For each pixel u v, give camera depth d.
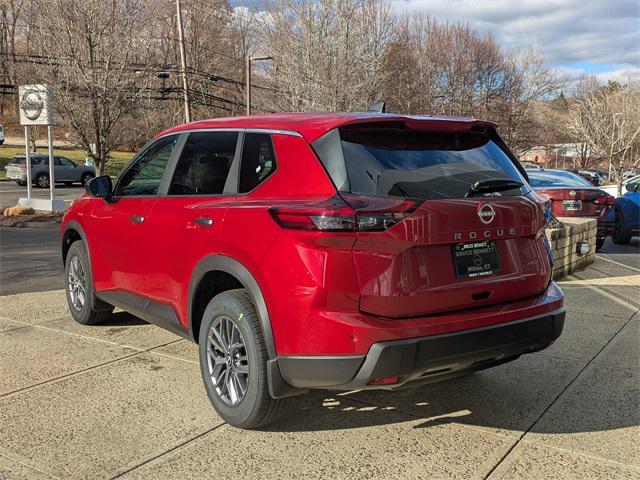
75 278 5.80
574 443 3.51
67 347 5.16
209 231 3.75
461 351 3.24
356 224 3.05
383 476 3.14
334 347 3.08
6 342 5.29
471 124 3.72
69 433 3.60
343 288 3.08
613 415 3.89
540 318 3.55
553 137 71.44
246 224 3.46
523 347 3.54
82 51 16.97
